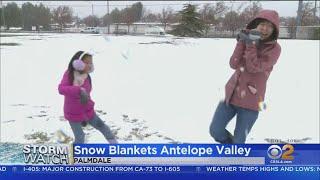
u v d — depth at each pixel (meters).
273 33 3.78
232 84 4.01
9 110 7.07
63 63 13.73
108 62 13.55
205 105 7.54
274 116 6.72
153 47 19.38
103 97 8.20
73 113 4.36
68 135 5.54
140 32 37.56
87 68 4.30
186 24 37.16
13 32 45.12
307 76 10.73
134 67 12.46
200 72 11.57
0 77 10.77
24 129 5.89
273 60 3.78
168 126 6.13
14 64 13.41
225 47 19.50
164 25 38.66
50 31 48.44
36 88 9.24
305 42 22.66
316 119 6.59
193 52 17.12
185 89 9.12
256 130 5.93
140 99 8.05
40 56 15.90
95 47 19.33
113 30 38.81
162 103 7.71
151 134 5.71
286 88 9.16
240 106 3.96
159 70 11.90
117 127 6.06
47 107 7.33
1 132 5.70
